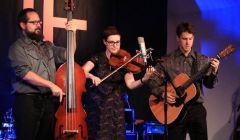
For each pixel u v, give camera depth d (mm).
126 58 4605
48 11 5551
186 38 4594
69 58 4094
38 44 4262
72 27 4191
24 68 4000
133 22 6504
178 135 4512
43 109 4078
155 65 4664
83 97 4887
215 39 6742
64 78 4094
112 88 4480
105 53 4645
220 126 6648
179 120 4531
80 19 5898
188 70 4668
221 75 6660
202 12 6965
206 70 4484
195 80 4543
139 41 4594
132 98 6723
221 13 6703
